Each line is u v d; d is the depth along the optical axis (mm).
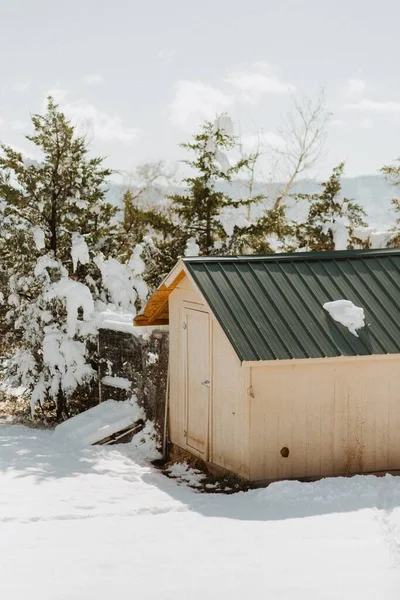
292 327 10586
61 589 5441
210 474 11609
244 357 9977
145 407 14102
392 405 11086
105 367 15875
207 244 22438
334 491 9438
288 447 10617
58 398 17516
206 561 6301
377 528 7434
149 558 6473
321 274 11766
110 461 12570
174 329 13000
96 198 18609
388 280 11836
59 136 18078
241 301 10898
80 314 17688
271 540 7094
